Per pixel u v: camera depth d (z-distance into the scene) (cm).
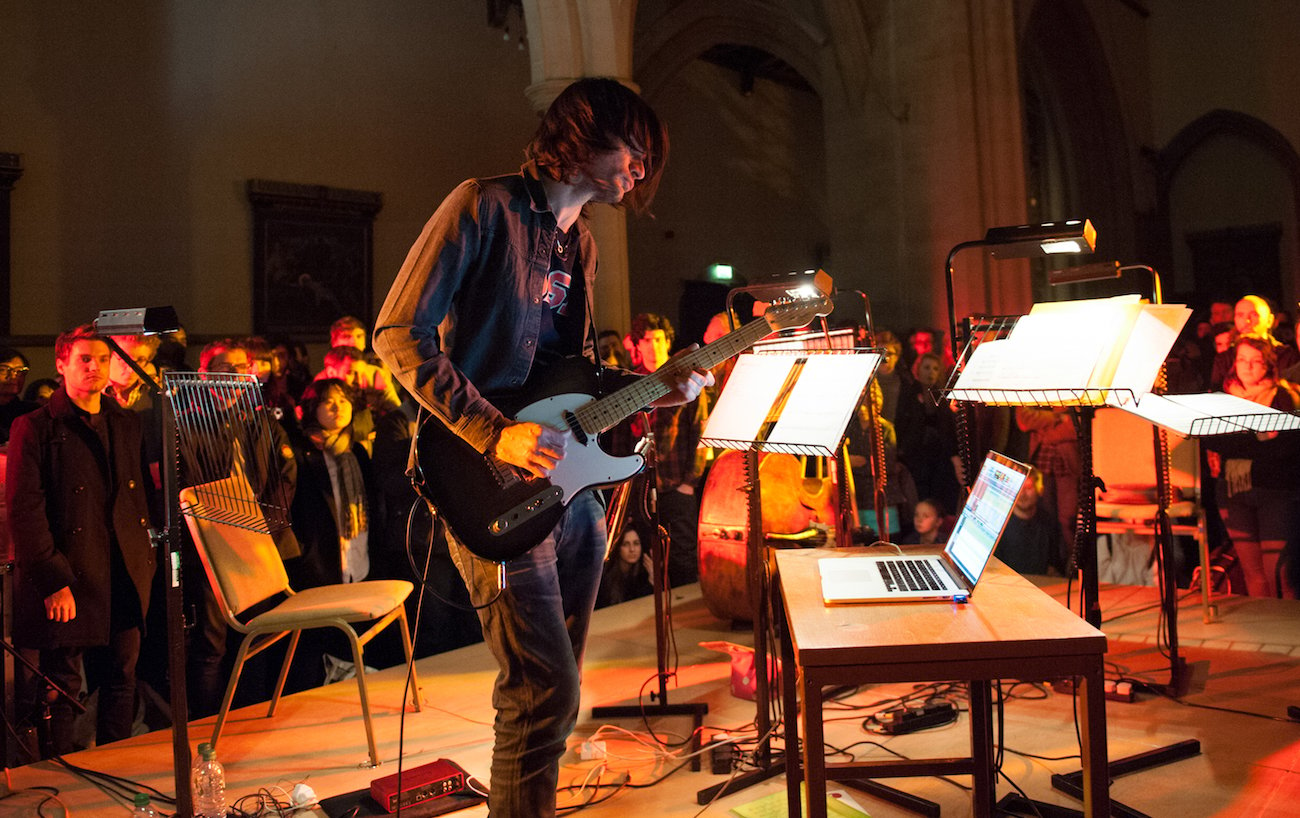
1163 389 334
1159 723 308
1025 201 1014
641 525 513
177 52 884
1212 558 489
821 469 424
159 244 870
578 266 226
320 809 274
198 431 289
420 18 1055
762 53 1448
